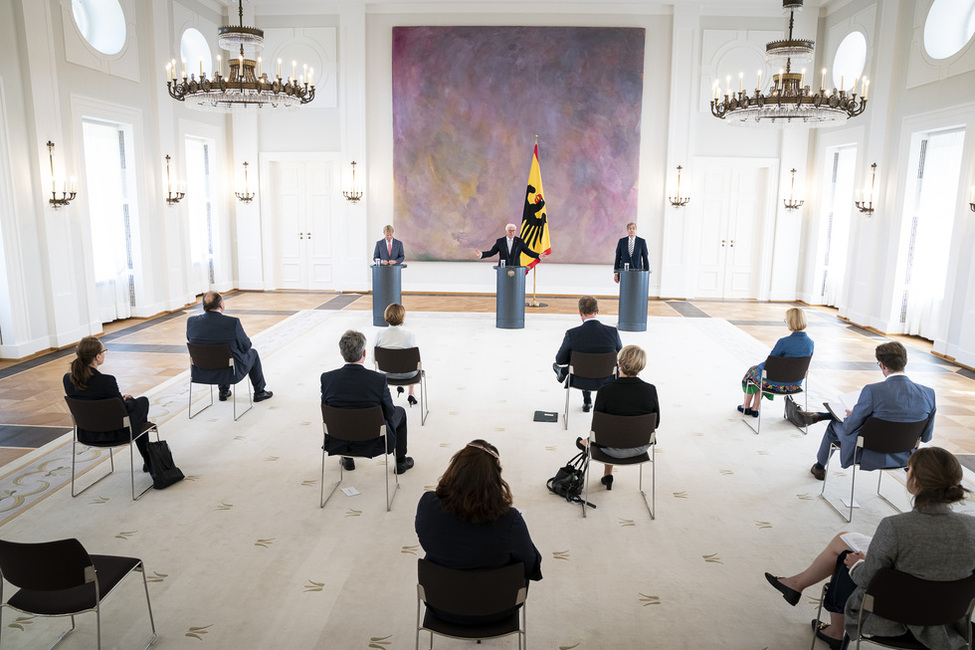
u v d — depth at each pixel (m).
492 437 5.31
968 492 4.42
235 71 7.20
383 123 12.50
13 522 3.88
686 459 4.94
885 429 3.81
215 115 12.07
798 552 3.67
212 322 5.62
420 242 12.77
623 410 3.97
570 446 5.13
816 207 11.97
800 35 11.72
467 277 12.89
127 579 3.34
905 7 9.29
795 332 5.36
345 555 3.58
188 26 10.95
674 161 12.22
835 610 2.79
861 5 10.38
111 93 9.04
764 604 3.21
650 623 3.04
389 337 5.50
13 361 7.44
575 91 12.18
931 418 3.89
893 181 9.52
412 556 3.58
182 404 6.04
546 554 3.61
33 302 7.71
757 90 7.15
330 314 10.45
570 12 12.04
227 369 5.61
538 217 9.38
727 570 3.49
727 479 4.61
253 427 5.49
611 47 12.02
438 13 12.16
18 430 5.35
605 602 3.20
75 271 8.42
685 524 3.96
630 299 9.35
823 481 4.59
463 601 2.39
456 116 12.34
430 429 5.48
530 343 8.59
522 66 12.16
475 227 12.66
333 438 4.06
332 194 12.80
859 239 10.30
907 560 2.36
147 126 9.95
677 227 12.42
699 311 11.27
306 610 3.11
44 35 7.66
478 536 2.39
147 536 3.75
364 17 12.12
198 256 11.96
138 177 9.77
